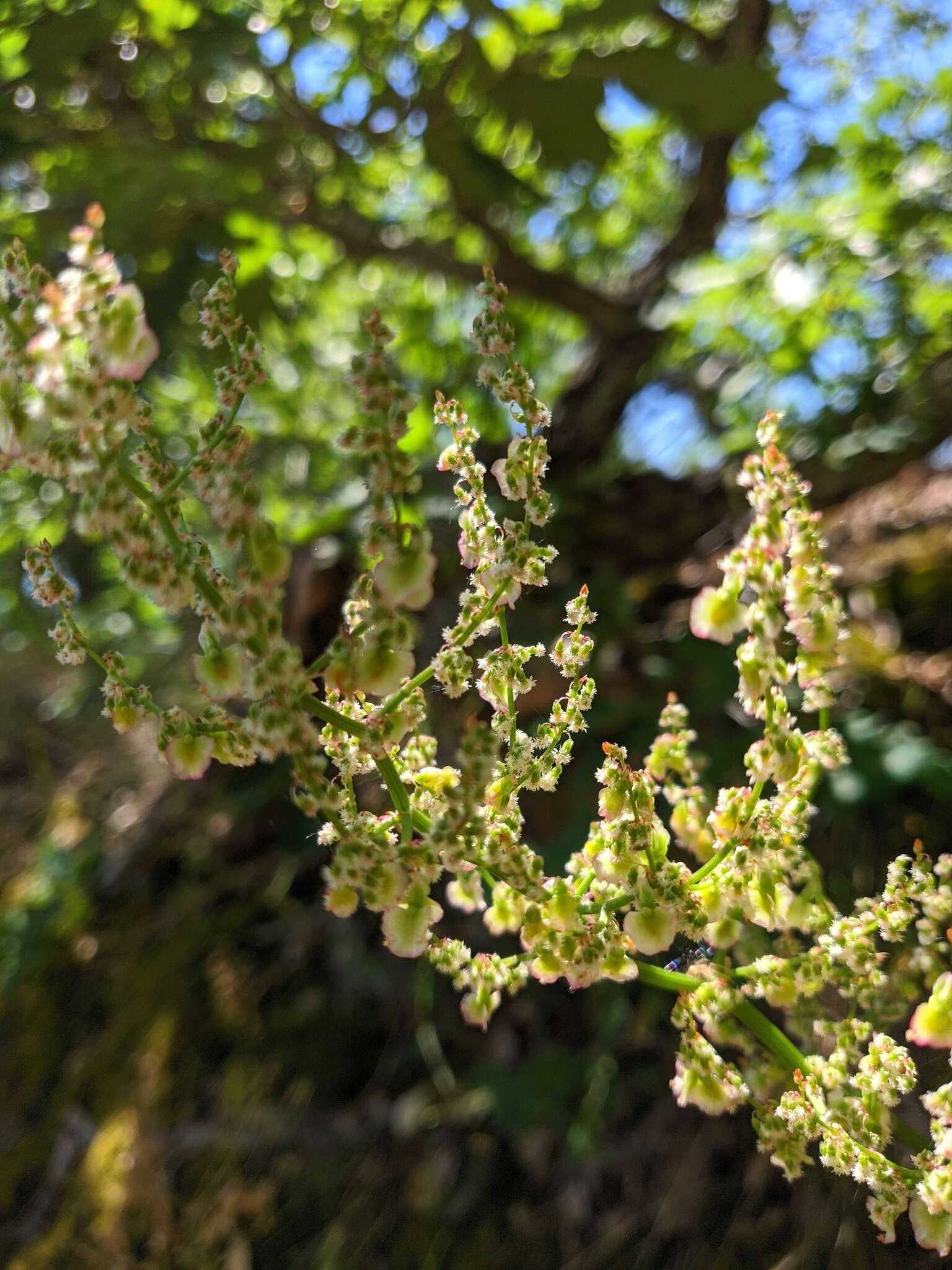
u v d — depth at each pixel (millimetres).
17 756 493
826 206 451
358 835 101
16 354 83
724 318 458
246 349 92
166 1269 260
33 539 480
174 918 357
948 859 117
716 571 351
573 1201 241
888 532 334
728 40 433
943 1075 200
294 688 91
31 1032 346
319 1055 295
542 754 118
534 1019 275
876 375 421
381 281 552
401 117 326
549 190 473
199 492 89
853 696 278
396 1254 246
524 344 536
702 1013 118
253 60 342
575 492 398
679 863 116
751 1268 216
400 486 89
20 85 305
